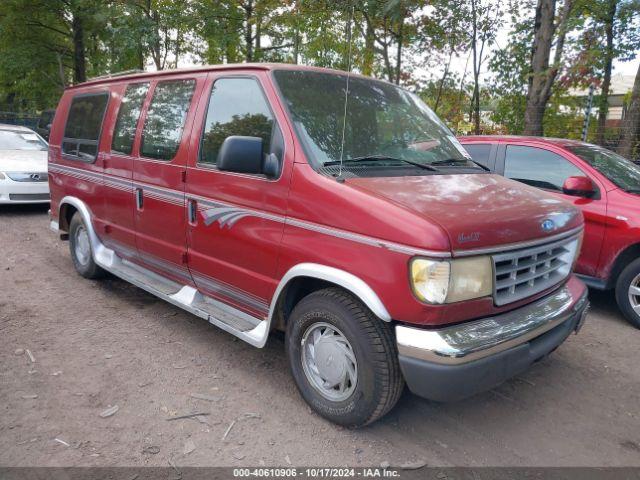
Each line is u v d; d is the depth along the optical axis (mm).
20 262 6734
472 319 2975
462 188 3400
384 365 3016
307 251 3273
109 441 3137
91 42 21234
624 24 10977
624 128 10844
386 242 2861
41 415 3369
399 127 4070
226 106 3990
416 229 2754
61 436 3166
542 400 3799
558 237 3387
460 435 3336
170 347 4418
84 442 3117
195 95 4285
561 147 5922
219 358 4250
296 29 13266
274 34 15352
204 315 4117
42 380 3805
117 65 17750
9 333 4582
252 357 4293
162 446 3109
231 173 3787
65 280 6090
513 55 12641
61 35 21781
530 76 10656
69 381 3807
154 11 15594
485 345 2836
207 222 4023
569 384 4043
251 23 15250
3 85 25281
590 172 5566
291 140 3439
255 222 3621
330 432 3303
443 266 2713
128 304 5391
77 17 19438
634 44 11070
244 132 3779
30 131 11461
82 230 5945
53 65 21641
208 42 16422
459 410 3631
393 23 11805
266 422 3387
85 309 5211
